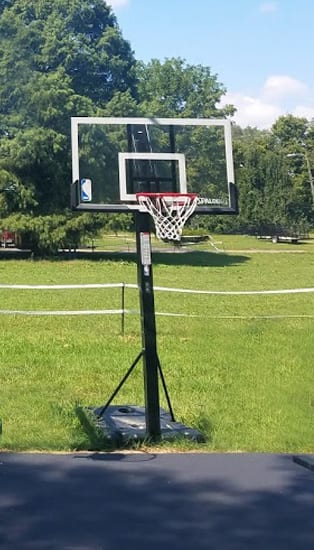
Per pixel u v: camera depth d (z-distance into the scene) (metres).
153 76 58.12
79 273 31.00
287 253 46.66
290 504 5.30
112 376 10.19
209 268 35.12
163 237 7.12
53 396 8.90
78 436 6.89
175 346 12.55
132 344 12.90
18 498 5.36
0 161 36.94
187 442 6.88
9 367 10.66
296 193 73.19
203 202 7.28
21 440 6.79
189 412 8.03
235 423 7.65
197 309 18.12
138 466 6.18
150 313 6.90
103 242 54.34
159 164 7.24
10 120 37.75
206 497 5.43
